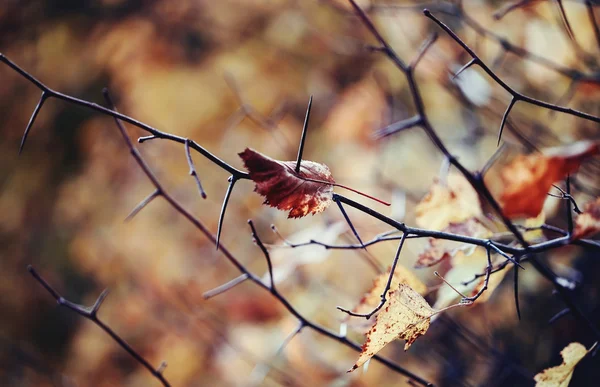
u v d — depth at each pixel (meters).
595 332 0.78
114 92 2.25
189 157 0.67
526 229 0.78
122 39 2.18
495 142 1.23
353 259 1.22
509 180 0.74
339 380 1.02
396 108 1.47
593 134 1.08
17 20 2.42
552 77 1.10
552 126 1.12
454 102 1.41
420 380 0.80
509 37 1.15
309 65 1.81
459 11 1.04
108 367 1.83
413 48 1.27
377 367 1.09
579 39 1.02
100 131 2.33
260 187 0.67
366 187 1.37
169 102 2.00
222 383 1.44
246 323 1.26
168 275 1.72
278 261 1.00
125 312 1.79
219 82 1.92
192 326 1.51
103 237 2.11
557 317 0.79
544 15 1.04
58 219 2.39
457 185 0.80
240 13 1.98
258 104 1.81
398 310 0.69
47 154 2.49
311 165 0.69
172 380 1.51
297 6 1.83
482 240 0.70
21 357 1.80
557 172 0.73
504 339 1.15
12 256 2.44
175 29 2.10
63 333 2.32
